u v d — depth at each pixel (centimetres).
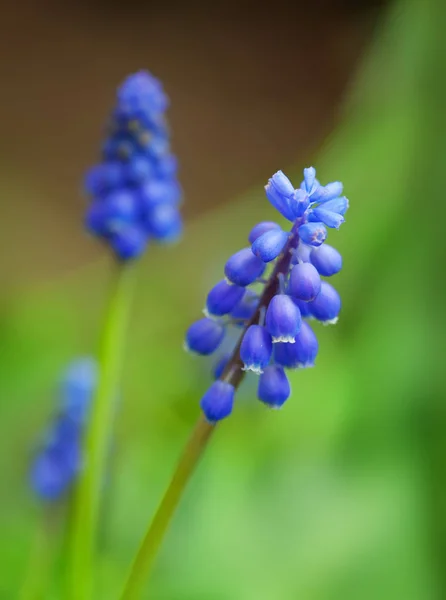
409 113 60
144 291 73
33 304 75
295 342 39
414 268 59
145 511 55
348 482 55
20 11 159
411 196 60
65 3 161
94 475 46
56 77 146
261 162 130
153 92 46
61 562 51
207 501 55
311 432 57
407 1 60
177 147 130
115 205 46
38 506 52
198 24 156
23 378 65
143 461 57
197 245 78
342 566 53
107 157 47
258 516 55
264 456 56
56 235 111
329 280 61
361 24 140
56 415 49
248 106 139
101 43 154
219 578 53
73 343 71
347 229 61
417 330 57
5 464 59
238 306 40
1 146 130
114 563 53
